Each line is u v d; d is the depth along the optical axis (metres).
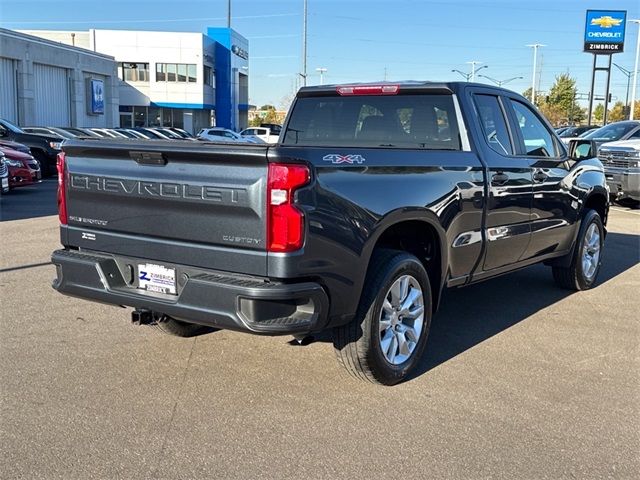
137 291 4.19
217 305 3.74
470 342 5.54
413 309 4.64
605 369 4.96
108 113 46.16
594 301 6.94
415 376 4.74
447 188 4.71
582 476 3.44
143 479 3.32
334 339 4.33
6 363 4.82
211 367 4.84
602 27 41.31
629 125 17.08
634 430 3.96
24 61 34.53
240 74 71.44
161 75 57.88
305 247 3.68
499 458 3.60
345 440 3.77
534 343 5.54
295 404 4.24
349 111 5.68
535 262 6.36
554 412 4.19
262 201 3.63
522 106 6.12
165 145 3.88
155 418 4.00
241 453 3.60
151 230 4.09
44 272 7.67
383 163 4.21
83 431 3.81
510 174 5.49
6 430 3.80
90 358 4.96
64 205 4.54
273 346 5.30
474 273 5.34
